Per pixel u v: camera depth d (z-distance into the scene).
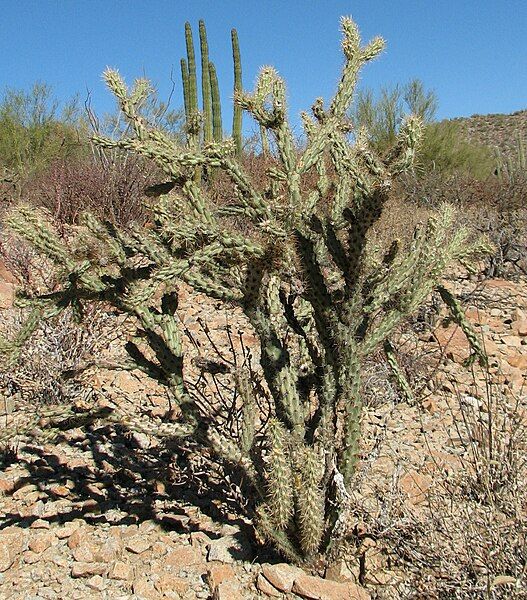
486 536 2.68
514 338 5.95
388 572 2.76
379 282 2.96
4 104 15.28
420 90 17.64
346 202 2.88
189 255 2.77
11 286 6.09
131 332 5.00
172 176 2.83
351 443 2.85
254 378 3.58
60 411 2.90
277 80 2.94
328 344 2.84
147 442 4.04
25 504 3.37
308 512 2.69
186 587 2.75
